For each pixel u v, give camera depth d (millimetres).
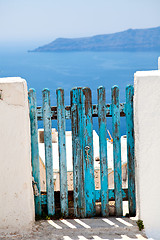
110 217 5016
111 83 91562
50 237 4602
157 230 4688
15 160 4613
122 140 7059
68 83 93438
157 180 4613
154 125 4516
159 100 4469
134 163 4875
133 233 4656
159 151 4562
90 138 4844
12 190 4676
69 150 6793
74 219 4984
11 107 4508
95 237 4590
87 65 114375
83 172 4918
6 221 4738
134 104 4613
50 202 4996
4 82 4461
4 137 4570
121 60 125938
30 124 4797
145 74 4500
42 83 95500
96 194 5012
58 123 4789
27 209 4715
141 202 4664
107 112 4785
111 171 5969
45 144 4844
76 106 4777
